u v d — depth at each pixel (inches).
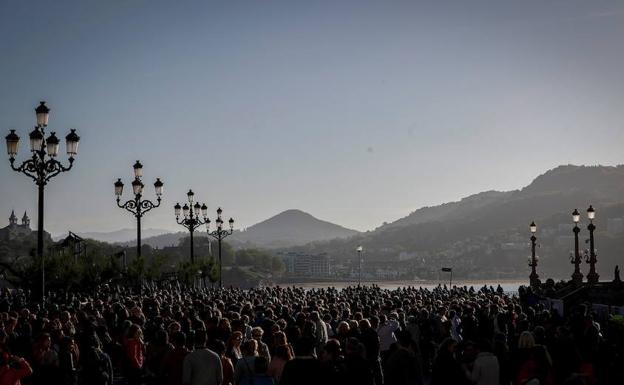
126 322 752.3
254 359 529.7
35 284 1232.2
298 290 1929.1
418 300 1507.1
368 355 661.3
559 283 2228.1
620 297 1750.7
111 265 1587.1
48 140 1023.0
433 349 886.4
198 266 2081.7
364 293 1674.5
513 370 585.9
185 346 593.9
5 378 571.8
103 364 661.9
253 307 1131.3
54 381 630.5
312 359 474.3
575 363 593.3
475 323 810.8
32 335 750.5
